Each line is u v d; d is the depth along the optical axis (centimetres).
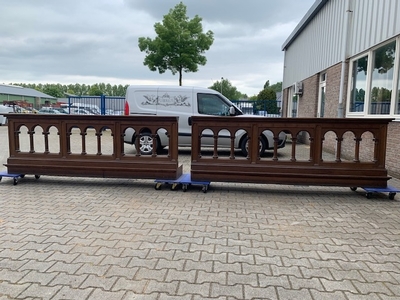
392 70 733
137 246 337
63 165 599
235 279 275
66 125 597
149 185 614
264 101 2083
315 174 547
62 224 398
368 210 474
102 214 438
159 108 957
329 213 457
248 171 559
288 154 1055
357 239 364
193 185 609
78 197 522
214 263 303
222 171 563
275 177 555
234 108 939
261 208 477
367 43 845
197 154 571
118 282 266
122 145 587
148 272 284
